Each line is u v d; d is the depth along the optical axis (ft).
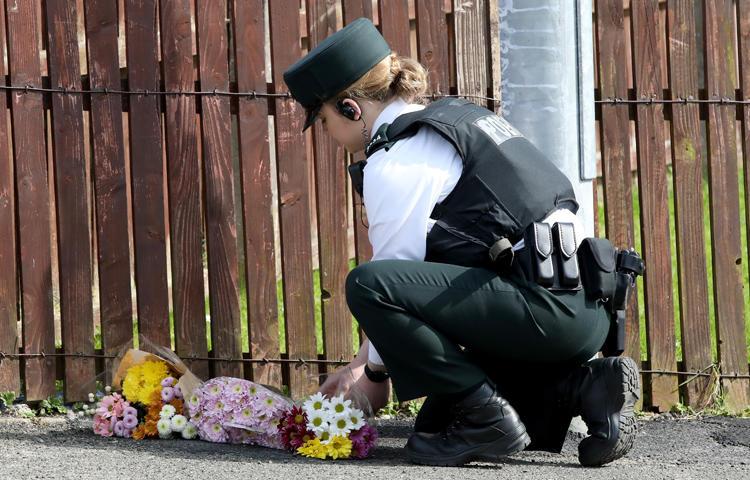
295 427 21.08
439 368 19.36
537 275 18.88
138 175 25.23
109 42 24.93
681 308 27.30
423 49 26.27
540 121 24.35
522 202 19.33
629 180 26.94
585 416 20.44
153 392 22.67
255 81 25.64
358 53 20.31
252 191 25.76
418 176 19.31
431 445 20.12
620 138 26.86
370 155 19.97
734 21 30.12
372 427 21.27
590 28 24.97
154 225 25.41
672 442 23.70
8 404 24.98
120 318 25.36
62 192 24.90
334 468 19.47
